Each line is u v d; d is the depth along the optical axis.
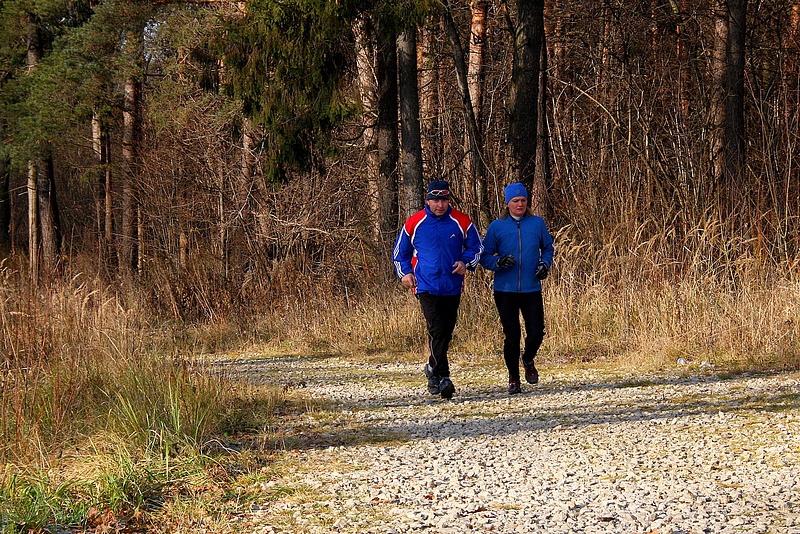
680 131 17.05
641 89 17.88
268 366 13.33
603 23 22.27
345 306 16.94
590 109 19.75
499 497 5.59
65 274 10.90
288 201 20.91
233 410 8.62
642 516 5.02
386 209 18.28
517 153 16.27
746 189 14.86
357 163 22.17
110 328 9.63
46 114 24.81
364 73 20.36
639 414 8.28
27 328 8.59
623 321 13.05
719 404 8.57
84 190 36.31
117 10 23.31
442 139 21.44
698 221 14.75
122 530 5.16
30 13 27.16
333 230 21.03
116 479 5.79
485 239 9.83
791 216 14.26
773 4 21.34
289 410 9.23
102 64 24.56
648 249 13.89
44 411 7.27
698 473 6.03
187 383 8.21
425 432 7.89
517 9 16.16
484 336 14.20
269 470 6.56
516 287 9.72
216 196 22.09
